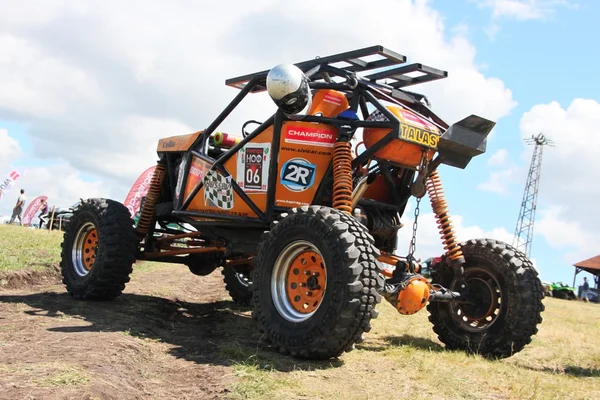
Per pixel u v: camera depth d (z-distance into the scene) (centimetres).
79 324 486
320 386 362
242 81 643
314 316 419
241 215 560
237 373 374
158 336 493
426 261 2278
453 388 384
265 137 541
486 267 545
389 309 843
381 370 422
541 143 4941
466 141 521
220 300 838
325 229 425
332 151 515
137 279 959
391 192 582
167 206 688
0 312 520
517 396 380
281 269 461
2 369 318
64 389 293
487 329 540
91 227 664
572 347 668
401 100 586
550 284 3189
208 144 647
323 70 555
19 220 2508
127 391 322
